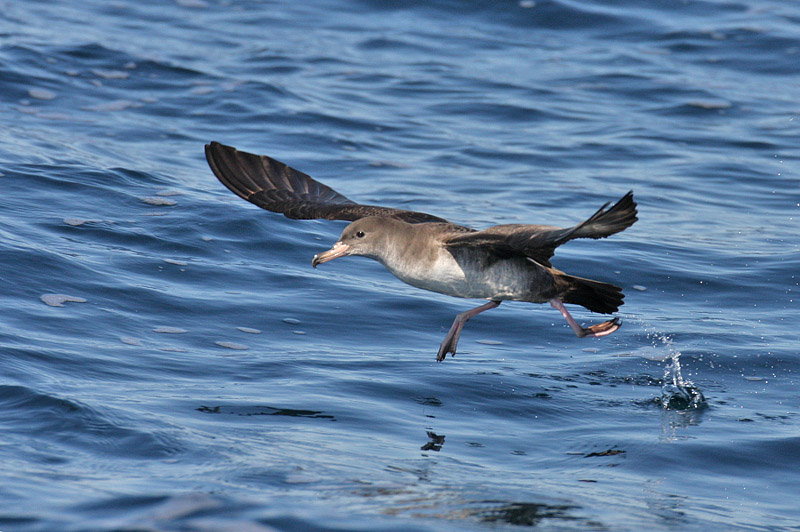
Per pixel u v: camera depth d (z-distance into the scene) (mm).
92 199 16719
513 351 13000
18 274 13516
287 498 8375
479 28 28422
